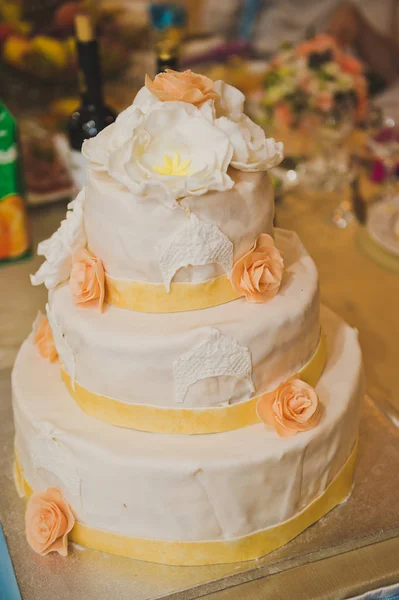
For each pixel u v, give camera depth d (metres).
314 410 1.40
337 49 3.01
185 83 1.32
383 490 1.60
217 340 1.31
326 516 1.54
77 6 3.55
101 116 2.37
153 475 1.34
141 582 1.40
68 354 1.46
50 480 1.48
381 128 2.91
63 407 1.50
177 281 1.36
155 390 1.36
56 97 3.56
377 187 2.96
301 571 1.42
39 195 2.91
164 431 1.40
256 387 1.40
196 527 1.40
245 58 4.03
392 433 1.75
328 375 1.58
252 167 1.35
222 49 4.04
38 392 1.56
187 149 1.30
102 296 1.40
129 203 1.29
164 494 1.36
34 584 1.41
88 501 1.43
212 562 1.44
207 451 1.36
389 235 2.61
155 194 1.25
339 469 1.55
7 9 3.46
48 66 3.35
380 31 4.47
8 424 1.84
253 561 1.45
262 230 1.42
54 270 1.47
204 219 1.30
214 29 4.88
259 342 1.36
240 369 1.35
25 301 2.39
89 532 1.47
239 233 1.36
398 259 2.53
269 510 1.42
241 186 1.35
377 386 1.95
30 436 1.48
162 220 1.29
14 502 1.61
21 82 3.50
